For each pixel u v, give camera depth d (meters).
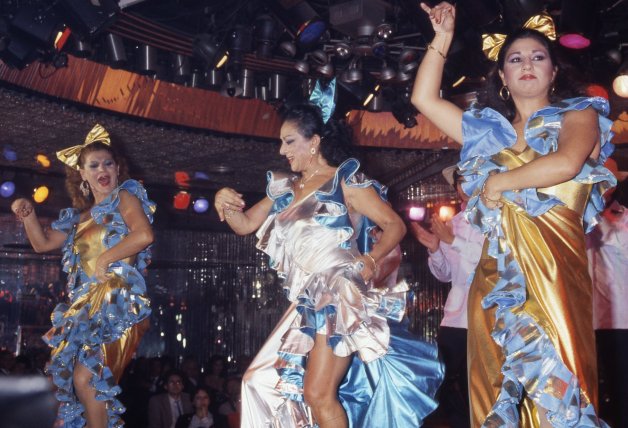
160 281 15.56
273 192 3.45
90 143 4.36
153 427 8.90
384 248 3.22
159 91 8.78
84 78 8.17
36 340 14.16
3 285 14.13
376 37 7.37
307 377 3.23
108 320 4.10
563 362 2.43
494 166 2.66
